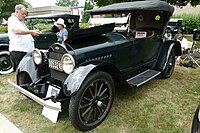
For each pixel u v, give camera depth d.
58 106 2.29
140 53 3.67
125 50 3.27
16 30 3.42
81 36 2.70
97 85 2.62
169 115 2.90
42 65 3.07
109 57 3.01
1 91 3.84
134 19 3.78
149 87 3.94
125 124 2.68
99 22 3.82
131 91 3.72
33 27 5.71
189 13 19.98
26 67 3.12
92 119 2.62
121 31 3.55
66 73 2.58
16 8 3.50
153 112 2.98
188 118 2.82
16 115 2.93
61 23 5.00
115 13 3.61
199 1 10.48
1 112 3.02
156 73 3.90
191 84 4.12
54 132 2.52
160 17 4.20
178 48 4.64
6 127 2.62
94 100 2.60
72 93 2.28
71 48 2.60
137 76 3.67
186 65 5.45
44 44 5.62
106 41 3.03
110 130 2.55
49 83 2.93
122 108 3.09
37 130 2.57
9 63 5.01
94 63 2.55
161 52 4.33
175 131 2.52
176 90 3.80
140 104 3.22
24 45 3.69
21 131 2.54
